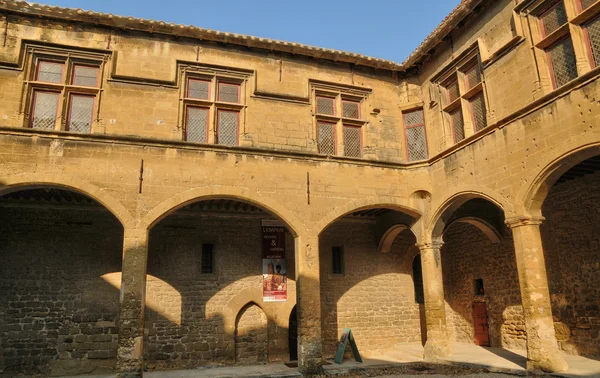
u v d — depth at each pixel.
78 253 11.63
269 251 13.20
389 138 12.82
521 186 9.28
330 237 14.23
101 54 10.66
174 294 12.08
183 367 11.69
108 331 11.38
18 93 9.84
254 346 12.52
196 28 11.20
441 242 12.04
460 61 11.57
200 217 12.84
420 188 12.20
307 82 12.26
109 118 10.31
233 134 11.45
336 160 11.71
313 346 10.30
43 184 9.32
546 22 9.40
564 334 10.91
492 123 10.23
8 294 10.97
